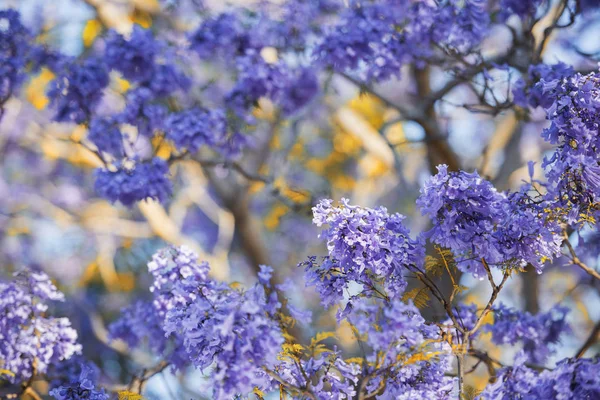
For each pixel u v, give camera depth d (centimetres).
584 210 343
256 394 324
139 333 553
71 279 1312
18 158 1302
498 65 578
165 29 819
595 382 287
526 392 299
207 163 697
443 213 328
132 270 1378
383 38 598
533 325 520
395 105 750
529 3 581
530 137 930
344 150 1272
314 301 1143
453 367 456
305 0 685
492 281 338
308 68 665
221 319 289
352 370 320
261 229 1333
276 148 1084
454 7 595
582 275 841
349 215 327
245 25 677
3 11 659
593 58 581
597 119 340
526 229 330
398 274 334
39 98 1023
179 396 571
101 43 848
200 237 1489
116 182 561
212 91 739
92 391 383
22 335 439
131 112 605
